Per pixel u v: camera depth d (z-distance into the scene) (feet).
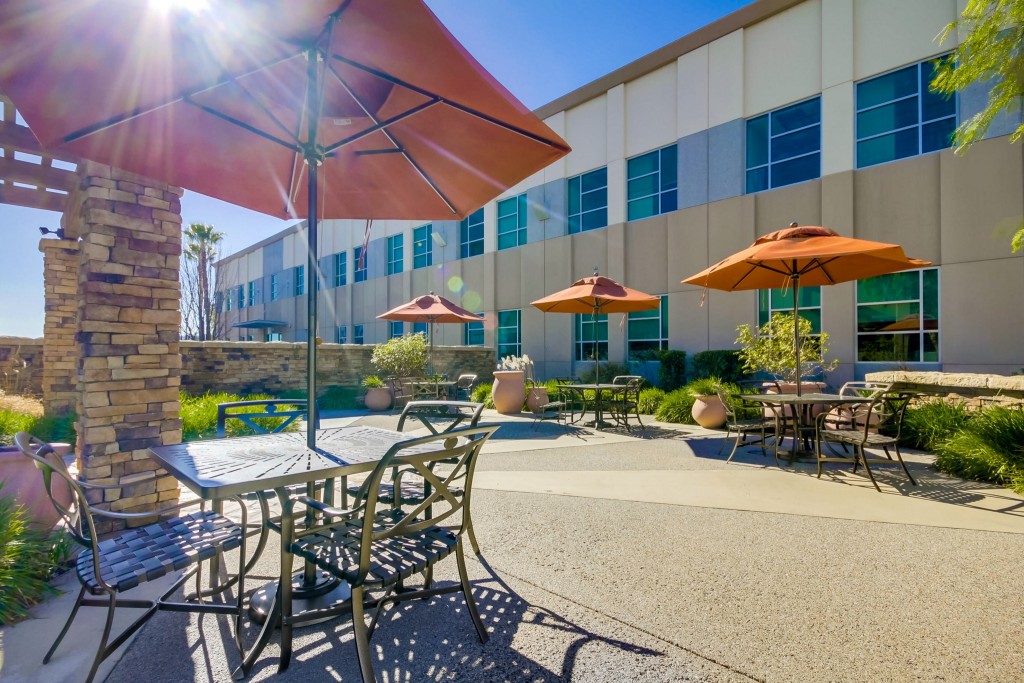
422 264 69.36
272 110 9.87
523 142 9.96
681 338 42.57
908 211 31.86
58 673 6.76
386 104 9.86
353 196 12.03
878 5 33.19
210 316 84.23
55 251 23.13
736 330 39.14
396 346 44.68
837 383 34.24
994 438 16.52
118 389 11.73
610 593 8.85
